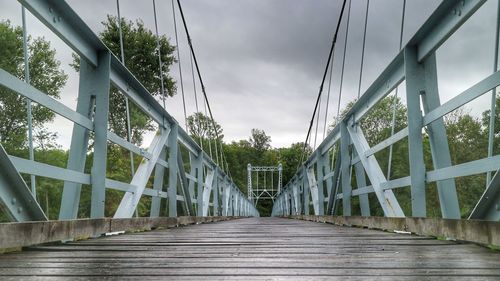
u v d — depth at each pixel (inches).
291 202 715.4
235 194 724.0
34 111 148.9
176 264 71.5
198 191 337.1
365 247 102.0
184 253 89.4
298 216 564.4
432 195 175.5
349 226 237.9
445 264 70.3
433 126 129.2
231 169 1983.3
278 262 74.0
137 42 323.0
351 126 231.1
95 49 133.7
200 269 65.7
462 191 142.9
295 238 138.0
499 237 84.4
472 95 96.1
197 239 132.6
